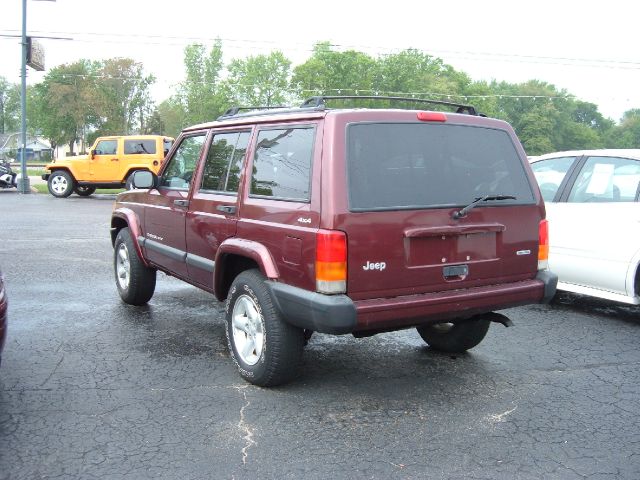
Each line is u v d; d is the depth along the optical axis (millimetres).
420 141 4172
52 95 78125
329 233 3756
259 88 74312
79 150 87438
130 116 84625
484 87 87875
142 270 6477
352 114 3963
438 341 5324
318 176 3877
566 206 6637
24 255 9969
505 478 3273
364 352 5367
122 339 5609
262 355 4324
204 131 5359
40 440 3635
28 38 24547
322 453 3529
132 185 5883
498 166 4504
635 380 4727
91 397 4273
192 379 4641
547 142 93125
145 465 3369
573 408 4195
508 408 4188
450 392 4461
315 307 3795
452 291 4191
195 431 3783
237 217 4598
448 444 3654
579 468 3383
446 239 4137
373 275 3875
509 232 4430
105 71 80125
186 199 5340
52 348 5320
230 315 4648
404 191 4012
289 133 4262
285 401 4258
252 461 3428
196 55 77125
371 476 3285
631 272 6023
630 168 6242
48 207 18438
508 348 5512
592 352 5402
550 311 6840
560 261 6648
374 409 4148
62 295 7293
